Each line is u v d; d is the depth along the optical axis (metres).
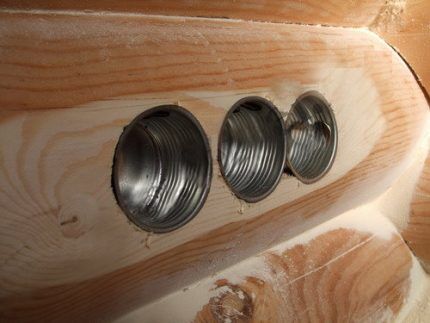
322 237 0.43
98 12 0.24
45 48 0.20
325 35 0.36
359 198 0.45
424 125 0.44
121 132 0.23
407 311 0.47
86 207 0.22
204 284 0.35
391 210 0.50
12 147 0.19
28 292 0.21
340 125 0.36
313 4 0.33
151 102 0.24
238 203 0.30
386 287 0.45
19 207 0.20
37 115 0.20
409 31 0.39
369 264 0.45
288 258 0.40
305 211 0.37
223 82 0.28
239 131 0.34
